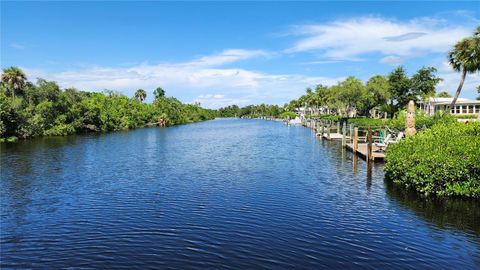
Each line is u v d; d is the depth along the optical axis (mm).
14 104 57375
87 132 76438
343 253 10531
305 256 10375
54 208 15773
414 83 61062
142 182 20938
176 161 29734
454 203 15195
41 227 13289
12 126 55812
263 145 43406
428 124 31984
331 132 59562
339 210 14641
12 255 10875
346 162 27469
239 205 15570
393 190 17812
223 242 11484
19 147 43750
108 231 12719
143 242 11633
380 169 23781
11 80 65562
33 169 26281
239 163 28016
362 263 9883
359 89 65688
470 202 15258
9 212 15250
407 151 18016
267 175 22484
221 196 17188
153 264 10086
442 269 9484
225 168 25562
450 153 15891
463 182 15547
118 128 86875
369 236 11789
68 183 21016
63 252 11016
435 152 16297
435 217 13547
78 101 81812
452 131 19703
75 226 13328
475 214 13766
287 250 10797
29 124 59344
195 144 46188
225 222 13375
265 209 14922
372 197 16578
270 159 30078
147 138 57938
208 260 10250
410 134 21812
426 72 60906
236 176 22312
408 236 11727
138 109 108375
